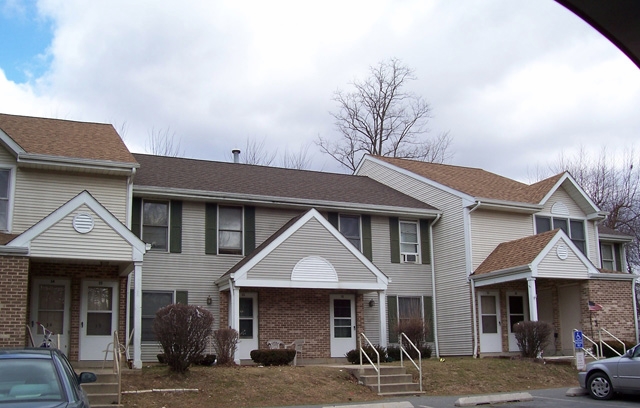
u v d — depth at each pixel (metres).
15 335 15.37
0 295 15.38
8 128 20.36
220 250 22.62
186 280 21.80
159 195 21.64
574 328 24.55
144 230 21.59
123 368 17.09
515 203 25.75
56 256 16.14
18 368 7.37
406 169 28.62
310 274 21.14
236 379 16.14
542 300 26.14
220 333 18.97
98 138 21.47
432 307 25.98
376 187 28.75
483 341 24.41
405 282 25.62
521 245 24.30
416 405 14.66
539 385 18.83
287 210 23.98
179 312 16.05
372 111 49.12
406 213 25.77
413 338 22.50
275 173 27.38
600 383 15.54
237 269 20.33
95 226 16.70
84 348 19.06
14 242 15.73
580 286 24.09
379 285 22.14
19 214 18.64
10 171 18.80
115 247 16.84
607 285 24.23
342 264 21.73
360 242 25.11
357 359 21.12
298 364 22.03
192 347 16.08
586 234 27.94
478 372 19.42
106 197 19.88
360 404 14.05
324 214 24.58
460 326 24.92
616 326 24.05
